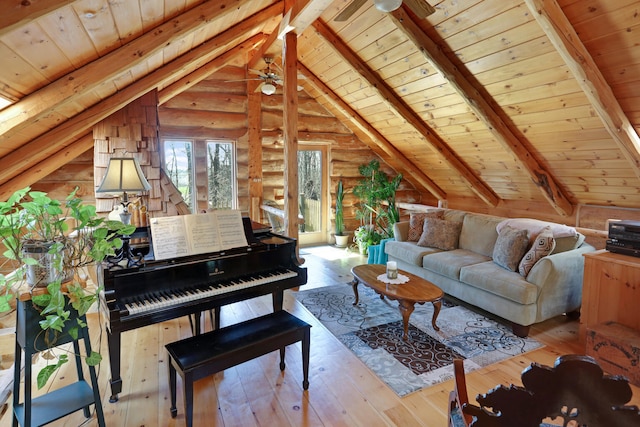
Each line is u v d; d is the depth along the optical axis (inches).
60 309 61.3
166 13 89.7
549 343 114.7
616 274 104.9
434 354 107.8
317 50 186.1
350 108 218.8
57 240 68.6
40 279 66.6
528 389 38.9
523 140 155.9
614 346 95.2
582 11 96.9
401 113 182.7
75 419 79.9
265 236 115.0
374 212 249.1
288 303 147.4
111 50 86.4
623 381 37.3
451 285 143.9
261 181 229.6
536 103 133.9
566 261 122.5
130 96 128.6
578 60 103.1
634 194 148.4
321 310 140.3
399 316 134.7
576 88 118.6
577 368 38.3
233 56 189.2
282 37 159.3
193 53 138.3
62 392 76.5
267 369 100.0
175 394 80.1
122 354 108.0
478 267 136.0
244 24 145.7
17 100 79.8
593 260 110.2
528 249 133.7
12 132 81.2
